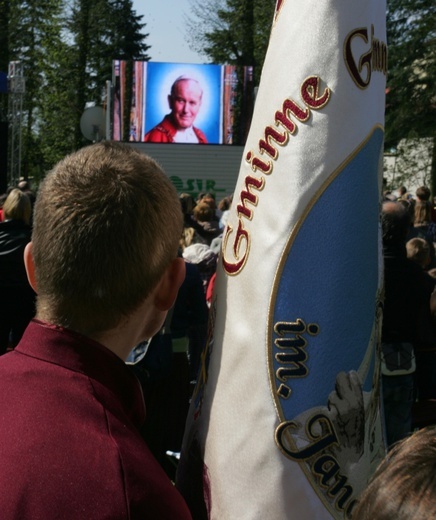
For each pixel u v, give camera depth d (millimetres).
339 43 1912
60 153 46625
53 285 1390
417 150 32438
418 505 841
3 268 5113
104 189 1401
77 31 45625
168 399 4074
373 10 1978
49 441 1237
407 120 30875
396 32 31422
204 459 1960
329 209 1896
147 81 22969
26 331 1421
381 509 866
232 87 23188
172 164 23047
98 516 1179
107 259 1369
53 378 1329
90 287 1374
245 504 1874
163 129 23141
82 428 1264
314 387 1876
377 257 1972
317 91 1909
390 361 4008
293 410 1870
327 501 1879
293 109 1920
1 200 7516
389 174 32781
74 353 1364
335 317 1884
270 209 1926
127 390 1412
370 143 1953
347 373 1893
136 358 3834
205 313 4328
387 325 4016
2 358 1408
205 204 8453
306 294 1885
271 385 1873
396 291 4004
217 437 1926
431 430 949
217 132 23281
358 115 1927
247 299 1924
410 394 4090
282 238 1900
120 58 46750
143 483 1234
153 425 4012
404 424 4082
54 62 45969
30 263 1532
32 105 46312
